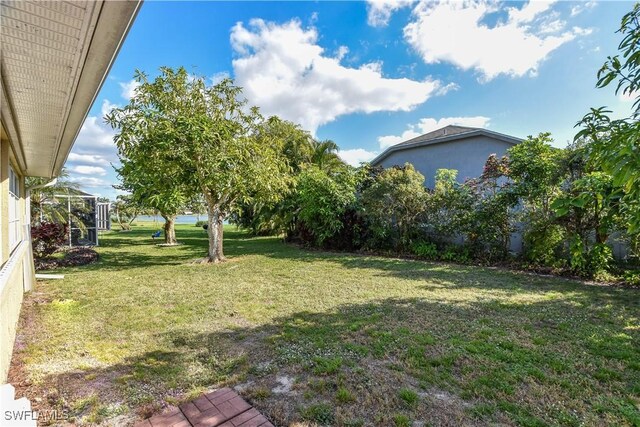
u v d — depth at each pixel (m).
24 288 5.41
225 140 8.22
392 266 8.29
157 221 38.47
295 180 11.04
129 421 2.24
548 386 2.61
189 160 8.00
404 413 2.29
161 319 4.30
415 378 2.76
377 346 3.38
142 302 5.10
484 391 2.54
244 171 8.53
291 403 2.43
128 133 7.56
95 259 9.77
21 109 2.77
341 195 11.27
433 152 12.60
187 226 31.41
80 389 2.62
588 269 6.67
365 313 4.48
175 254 11.11
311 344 3.46
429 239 9.98
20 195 5.82
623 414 2.25
